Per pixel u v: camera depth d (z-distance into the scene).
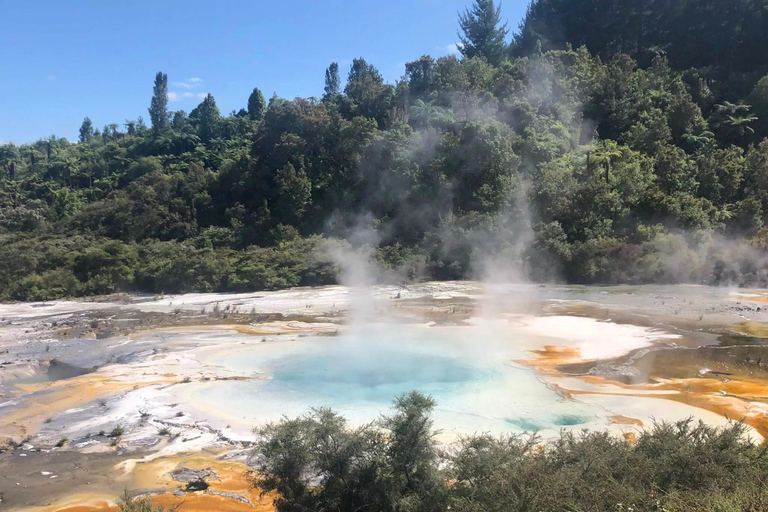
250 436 12.51
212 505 9.77
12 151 88.31
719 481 7.70
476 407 13.96
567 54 62.84
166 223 54.06
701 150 50.53
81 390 16.17
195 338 23.11
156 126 88.62
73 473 11.10
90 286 40.66
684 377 16.33
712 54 67.44
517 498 7.35
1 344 23.30
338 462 8.67
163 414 14.03
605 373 16.80
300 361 18.95
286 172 54.31
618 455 8.41
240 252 46.00
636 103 57.59
